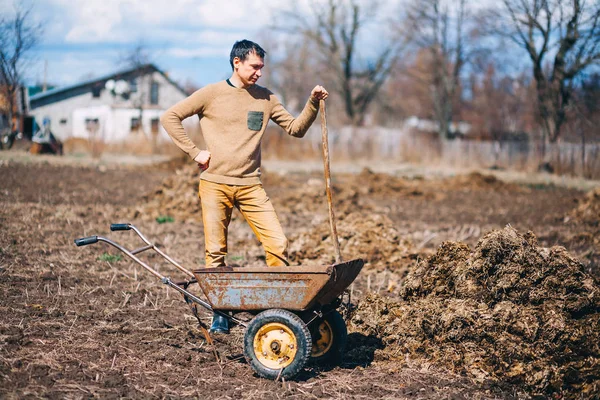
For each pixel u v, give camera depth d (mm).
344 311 6824
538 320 5746
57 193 18281
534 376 5449
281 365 5438
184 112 5832
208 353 6160
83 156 38688
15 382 5164
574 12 33469
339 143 46719
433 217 16984
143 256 10336
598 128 36625
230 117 5879
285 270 5324
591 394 5316
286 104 63312
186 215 14883
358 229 10422
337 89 59250
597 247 12367
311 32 56562
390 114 72812
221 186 5930
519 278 6078
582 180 32281
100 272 9102
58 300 7566
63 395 4996
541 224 15711
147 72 58438
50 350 5945
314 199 18000
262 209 6016
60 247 10586
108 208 15430
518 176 33781
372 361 6012
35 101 62375
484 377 5574
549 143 36250
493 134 47781
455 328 5875
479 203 21109
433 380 5574
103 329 6629
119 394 5090
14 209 14148
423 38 52531
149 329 6711
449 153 44688
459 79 57312
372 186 23812
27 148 38625
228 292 5438
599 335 5625
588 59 33969
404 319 6297
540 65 36469
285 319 5359
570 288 5980
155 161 36344
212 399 5082
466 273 6242
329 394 5258
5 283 8148
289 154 45688
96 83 63312
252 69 5805
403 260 10086
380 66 58281
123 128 63000
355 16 56344
